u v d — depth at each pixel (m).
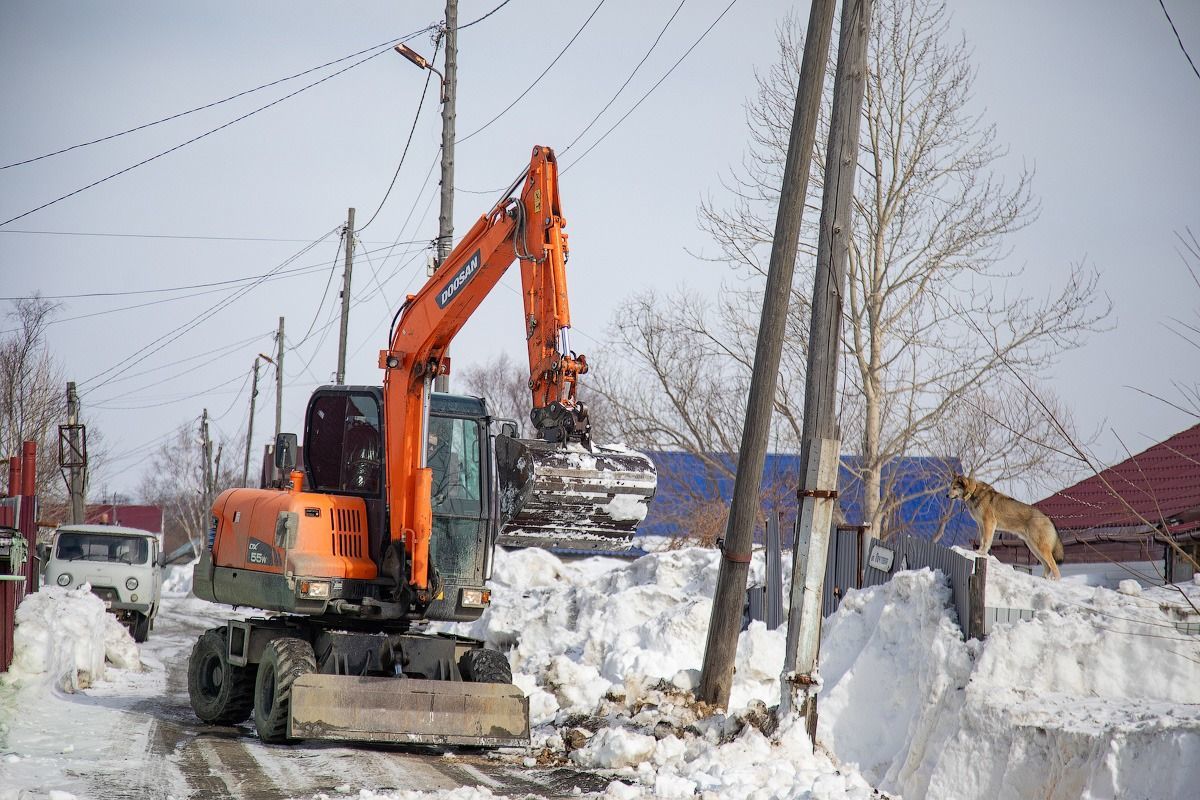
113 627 70.44
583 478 42.06
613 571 79.50
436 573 44.88
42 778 33.16
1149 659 38.91
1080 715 35.19
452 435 47.97
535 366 41.34
